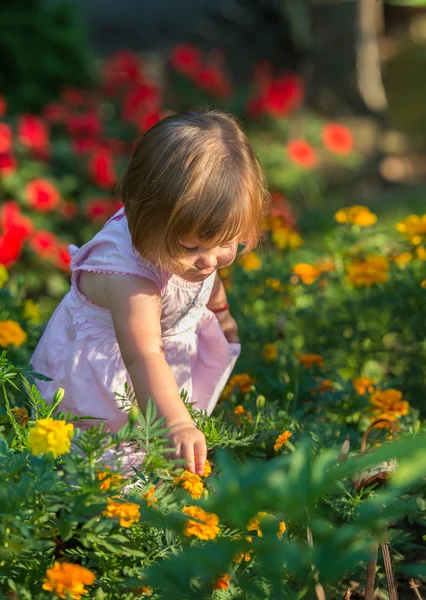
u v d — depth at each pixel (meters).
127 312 2.37
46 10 8.11
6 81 7.81
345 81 10.12
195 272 2.32
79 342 2.54
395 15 16.22
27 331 3.11
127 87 7.94
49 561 1.89
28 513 1.76
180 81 8.48
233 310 3.54
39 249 5.52
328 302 4.01
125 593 1.90
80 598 1.79
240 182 2.23
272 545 1.37
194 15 12.81
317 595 1.67
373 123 10.08
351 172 9.00
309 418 2.85
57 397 2.12
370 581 2.02
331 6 10.05
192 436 2.10
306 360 3.11
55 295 5.74
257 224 2.35
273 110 8.10
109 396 2.52
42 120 7.13
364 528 1.32
